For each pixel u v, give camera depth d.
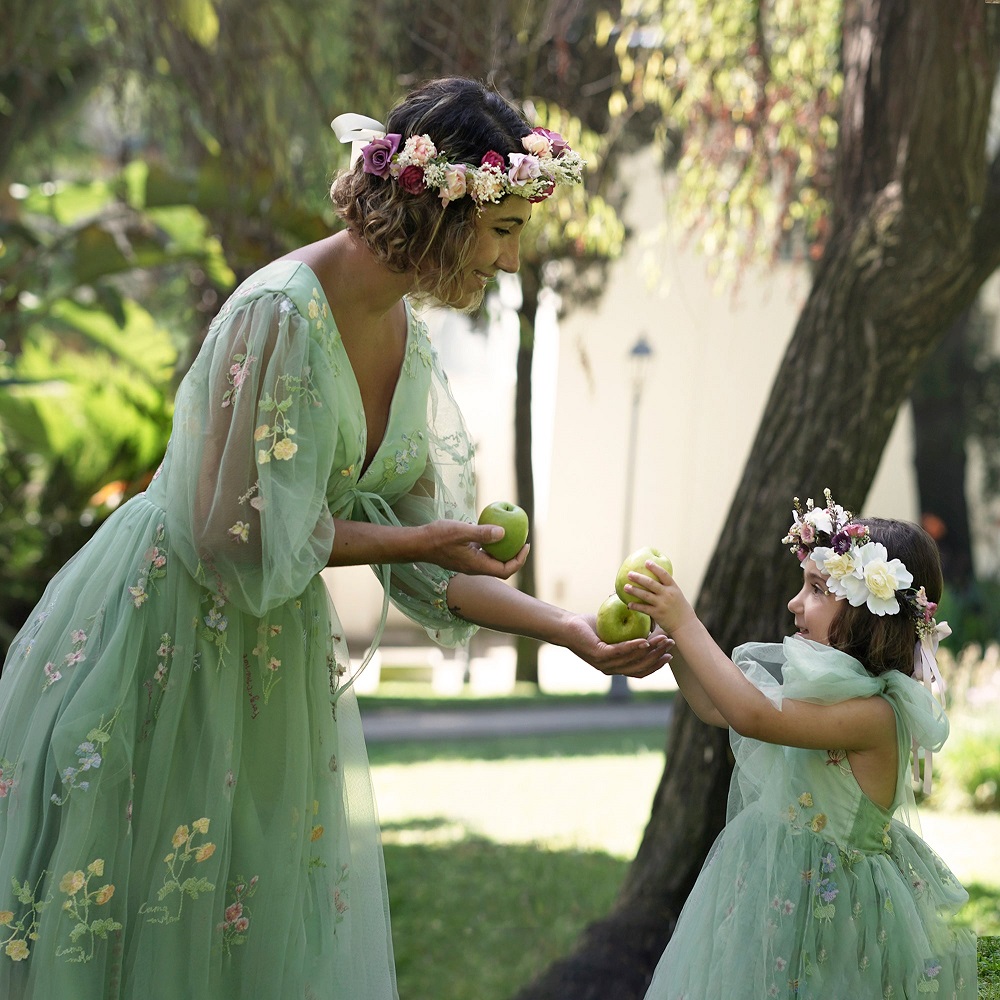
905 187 4.23
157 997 2.44
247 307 2.43
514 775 9.08
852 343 4.32
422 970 5.29
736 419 16.16
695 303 15.42
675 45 5.98
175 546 2.48
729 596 4.40
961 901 2.64
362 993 2.71
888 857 2.58
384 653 15.77
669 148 7.39
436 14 5.87
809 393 4.36
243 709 2.56
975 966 2.61
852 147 4.41
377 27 5.98
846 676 2.51
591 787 8.70
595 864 6.79
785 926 2.53
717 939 2.60
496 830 7.56
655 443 16.14
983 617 12.92
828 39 5.73
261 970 2.52
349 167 2.56
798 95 5.83
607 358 15.82
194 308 8.41
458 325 16.25
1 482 8.97
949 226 4.20
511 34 5.74
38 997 2.38
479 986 5.08
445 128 2.39
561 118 5.99
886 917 2.51
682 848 4.57
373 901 2.76
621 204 9.67
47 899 2.40
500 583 2.80
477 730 10.96
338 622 2.77
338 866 2.67
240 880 2.54
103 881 2.42
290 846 2.55
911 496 16.20
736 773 2.79
